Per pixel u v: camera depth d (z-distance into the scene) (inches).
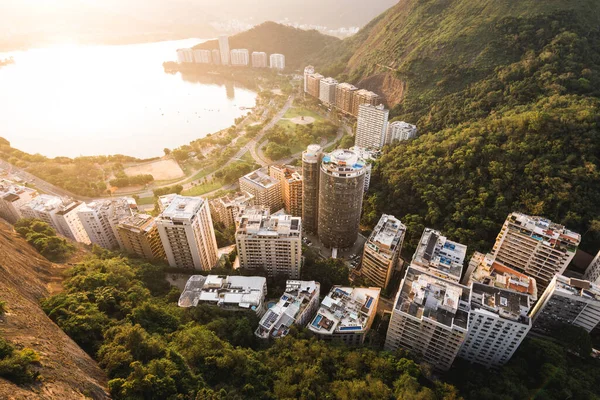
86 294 7593.5
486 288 7672.2
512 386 6688.0
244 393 6067.9
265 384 6353.3
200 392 5526.6
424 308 7268.7
